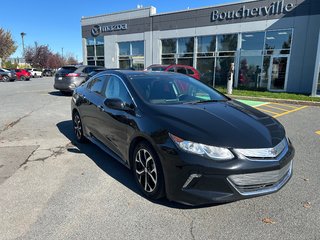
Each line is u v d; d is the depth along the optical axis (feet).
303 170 14.07
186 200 9.57
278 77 56.70
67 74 44.68
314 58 52.08
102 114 14.40
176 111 11.24
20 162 14.99
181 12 69.46
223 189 9.18
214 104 12.92
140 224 9.41
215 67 65.82
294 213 10.11
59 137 20.16
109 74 15.67
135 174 11.78
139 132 10.99
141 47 80.48
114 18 84.69
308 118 28.45
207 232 9.00
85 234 8.87
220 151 9.21
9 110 31.53
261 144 9.64
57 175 13.32
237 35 60.95
